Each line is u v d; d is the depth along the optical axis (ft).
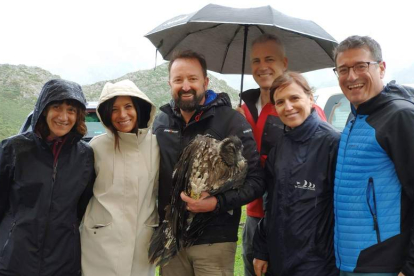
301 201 8.34
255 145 9.39
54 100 8.55
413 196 7.21
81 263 9.13
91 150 9.48
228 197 8.59
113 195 9.17
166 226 9.13
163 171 9.61
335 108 17.87
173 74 9.49
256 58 11.14
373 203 7.51
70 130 9.12
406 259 7.20
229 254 9.37
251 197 8.88
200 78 9.49
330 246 8.38
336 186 8.01
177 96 9.39
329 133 8.55
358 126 7.90
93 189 9.41
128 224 9.10
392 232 7.37
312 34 10.30
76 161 9.16
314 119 8.79
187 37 12.62
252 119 11.16
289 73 8.95
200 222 8.82
